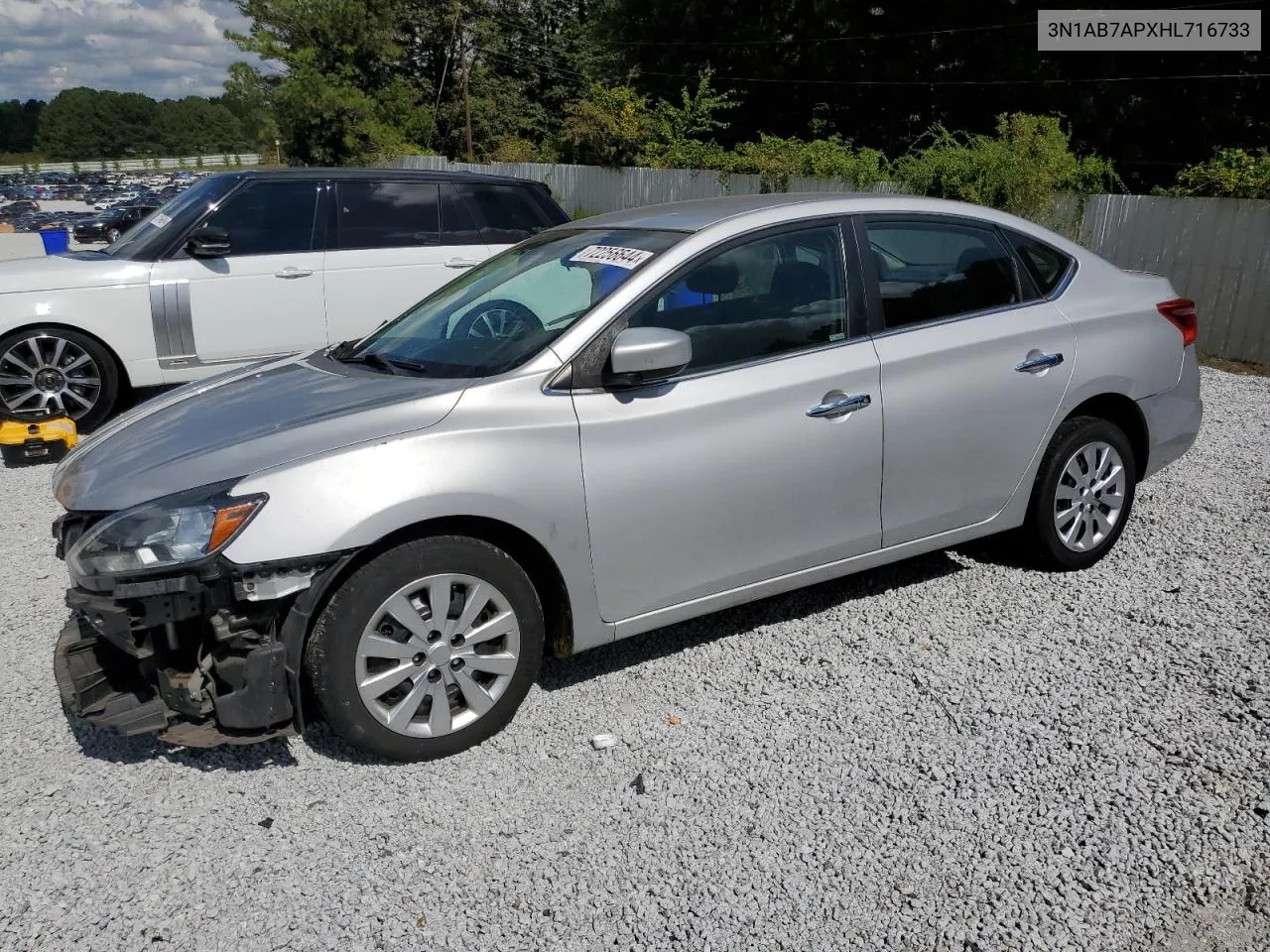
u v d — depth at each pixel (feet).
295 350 25.11
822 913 8.46
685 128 85.76
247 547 9.54
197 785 10.39
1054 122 46.73
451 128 170.71
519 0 171.32
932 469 13.16
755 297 12.19
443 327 13.12
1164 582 14.60
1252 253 34.78
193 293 23.90
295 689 9.88
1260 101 70.33
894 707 11.54
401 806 9.99
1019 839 9.27
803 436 12.07
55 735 11.39
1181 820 9.45
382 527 9.87
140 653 9.86
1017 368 13.69
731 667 12.60
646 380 11.18
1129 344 14.79
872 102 90.27
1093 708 11.37
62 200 132.16
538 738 11.15
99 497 10.32
